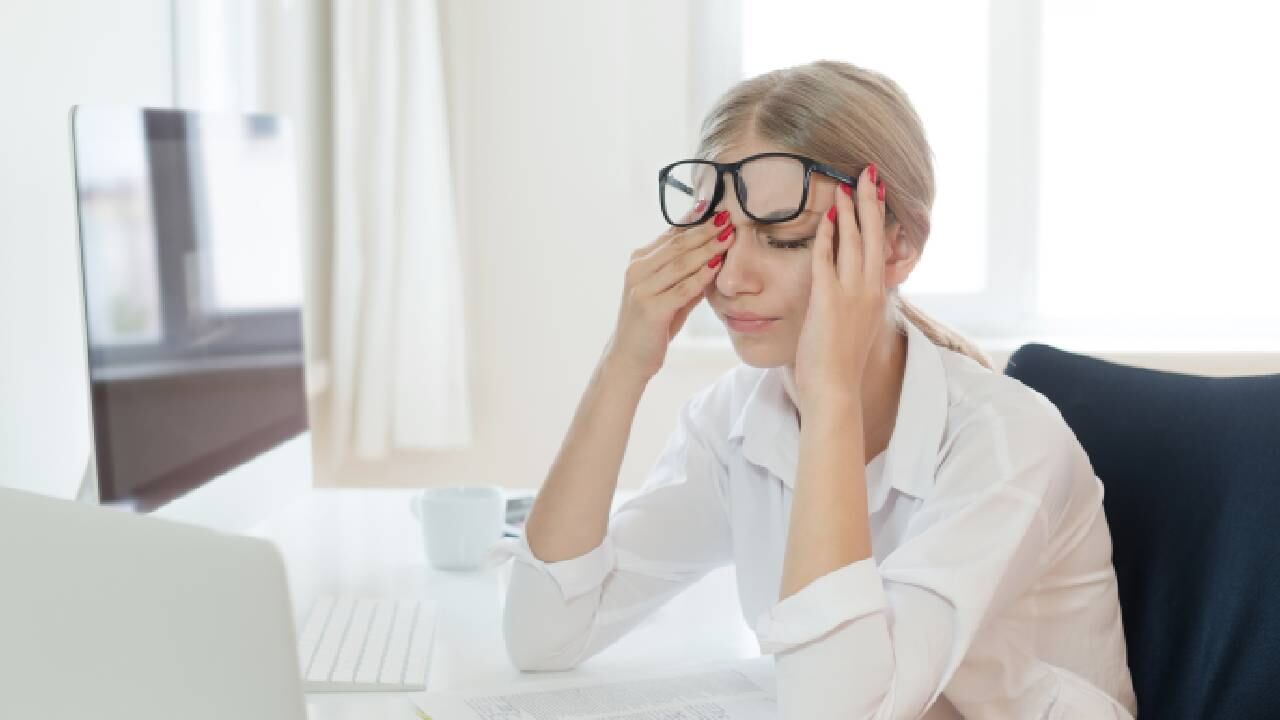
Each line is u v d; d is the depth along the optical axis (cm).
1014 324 324
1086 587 109
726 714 100
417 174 286
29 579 45
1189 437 116
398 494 188
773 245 105
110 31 180
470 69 302
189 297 135
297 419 175
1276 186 318
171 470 129
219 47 228
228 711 46
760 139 104
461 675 112
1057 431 104
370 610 125
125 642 45
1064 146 321
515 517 160
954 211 323
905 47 317
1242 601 106
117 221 117
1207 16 315
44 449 156
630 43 303
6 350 146
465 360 295
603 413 118
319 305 283
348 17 269
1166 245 321
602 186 305
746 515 124
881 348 112
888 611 94
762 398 120
